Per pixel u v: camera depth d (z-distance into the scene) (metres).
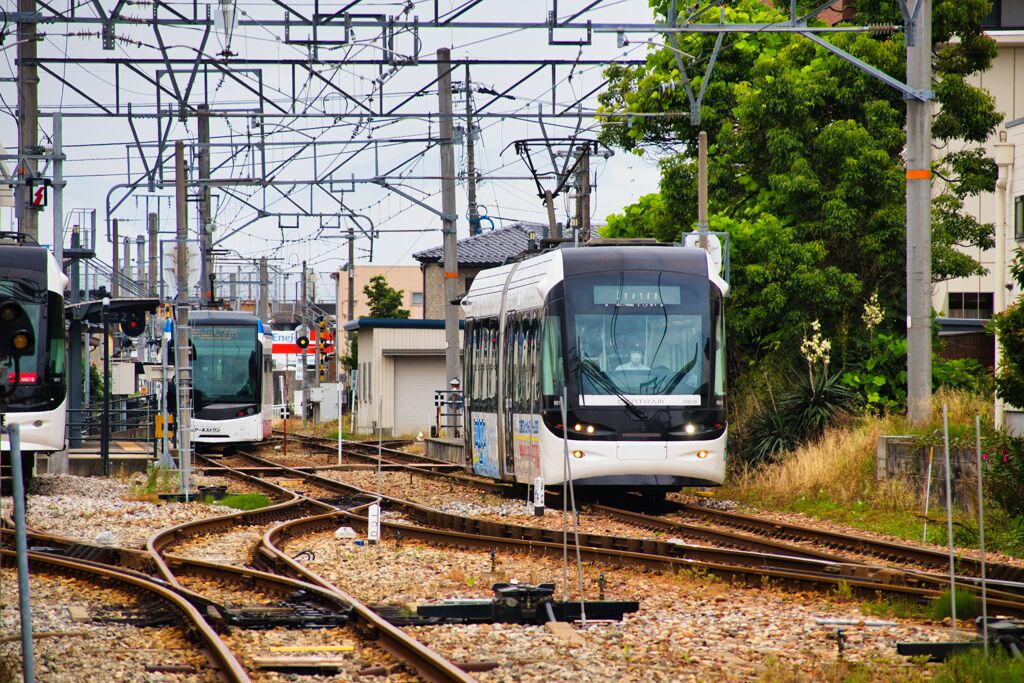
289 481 109.88
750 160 120.88
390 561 57.44
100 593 48.38
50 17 88.38
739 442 97.81
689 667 34.47
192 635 38.09
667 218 130.38
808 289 109.56
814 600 45.31
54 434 91.19
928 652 35.38
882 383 108.19
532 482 83.31
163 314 115.69
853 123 113.69
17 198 107.38
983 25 185.75
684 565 51.84
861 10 122.25
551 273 81.81
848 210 112.12
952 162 137.75
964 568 52.16
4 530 68.75
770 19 127.19
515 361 88.44
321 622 40.94
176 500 89.31
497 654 36.16
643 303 80.69
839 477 81.94
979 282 185.38
